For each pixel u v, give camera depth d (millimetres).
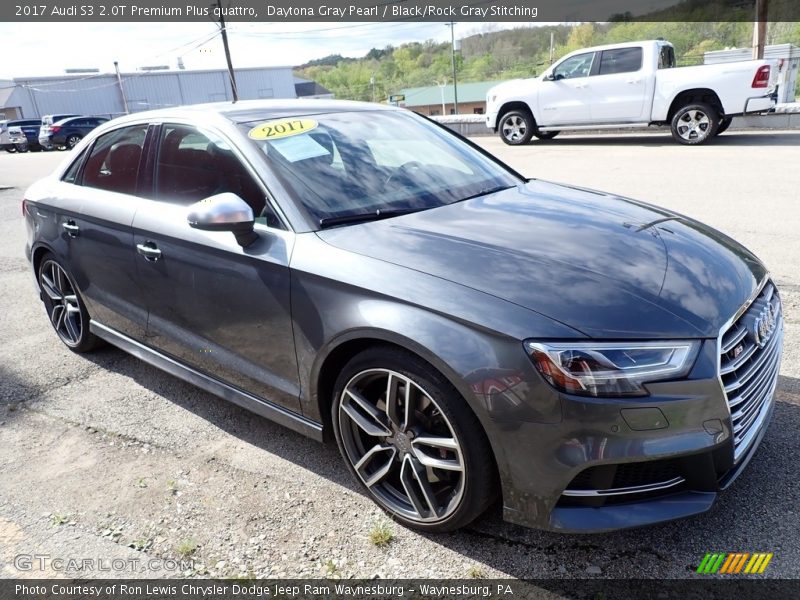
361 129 3455
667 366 2020
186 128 3297
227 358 3070
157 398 3746
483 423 2119
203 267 2979
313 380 2643
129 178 3580
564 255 2416
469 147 3871
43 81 47719
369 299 2357
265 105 3514
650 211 3111
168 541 2549
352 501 2727
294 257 2605
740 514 2455
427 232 2631
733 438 2141
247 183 2932
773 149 10859
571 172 9992
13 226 9359
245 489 2842
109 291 3742
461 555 2379
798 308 4164
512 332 2068
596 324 2053
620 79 12680
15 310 5500
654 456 2016
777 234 5770
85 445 3281
